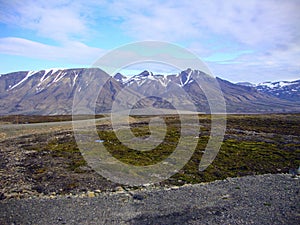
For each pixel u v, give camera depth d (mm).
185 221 10844
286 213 11500
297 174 18062
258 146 27016
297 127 43375
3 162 21422
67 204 12852
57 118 69125
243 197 13570
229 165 20328
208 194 14148
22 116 76312
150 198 13609
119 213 11727
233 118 59156
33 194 14320
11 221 10945
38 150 26062
